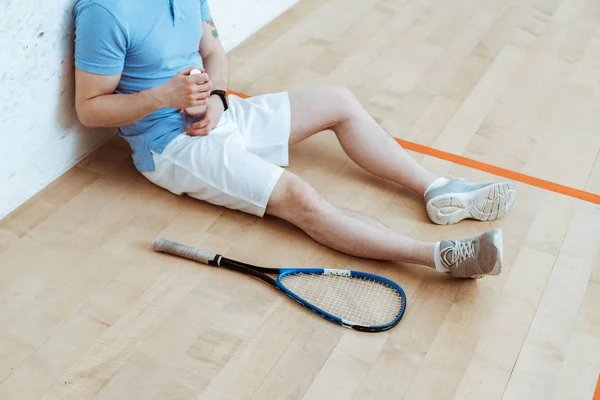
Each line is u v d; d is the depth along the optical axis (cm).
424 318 225
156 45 242
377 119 314
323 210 241
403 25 385
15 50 235
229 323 221
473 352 216
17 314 221
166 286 232
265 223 258
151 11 237
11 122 244
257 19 370
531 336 222
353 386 205
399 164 268
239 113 263
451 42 372
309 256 246
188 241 249
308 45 364
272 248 248
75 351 211
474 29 384
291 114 265
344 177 282
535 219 265
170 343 214
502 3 409
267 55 354
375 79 341
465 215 259
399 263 245
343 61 353
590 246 255
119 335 216
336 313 225
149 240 248
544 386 208
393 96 330
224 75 272
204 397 200
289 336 218
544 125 316
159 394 201
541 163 294
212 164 247
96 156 283
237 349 214
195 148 249
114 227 253
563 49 371
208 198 256
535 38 379
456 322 225
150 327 219
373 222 246
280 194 243
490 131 311
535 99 333
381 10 398
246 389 203
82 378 204
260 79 336
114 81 240
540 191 279
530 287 238
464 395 204
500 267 224
